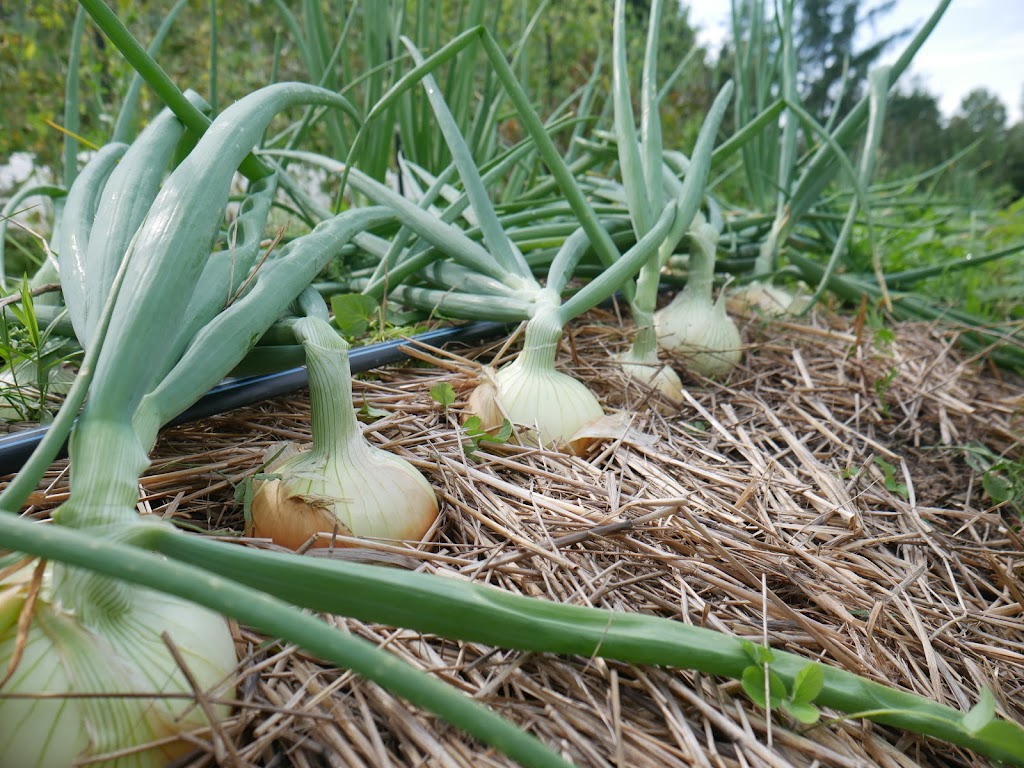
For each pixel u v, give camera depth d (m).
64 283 0.36
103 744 0.19
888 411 0.59
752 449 0.48
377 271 0.57
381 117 0.82
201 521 0.34
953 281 1.03
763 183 0.94
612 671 0.25
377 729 0.24
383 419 0.43
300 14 1.32
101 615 0.21
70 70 0.62
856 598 0.34
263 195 0.48
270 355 0.40
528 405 0.43
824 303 0.86
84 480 0.22
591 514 0.36
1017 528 0.45
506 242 0.54
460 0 0.85
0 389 0.40
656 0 0.59
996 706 0.29
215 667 0.22
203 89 1.27
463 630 0.23
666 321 0.62
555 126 0.78
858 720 0.26
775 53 0.89
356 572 0.21
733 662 0.25
